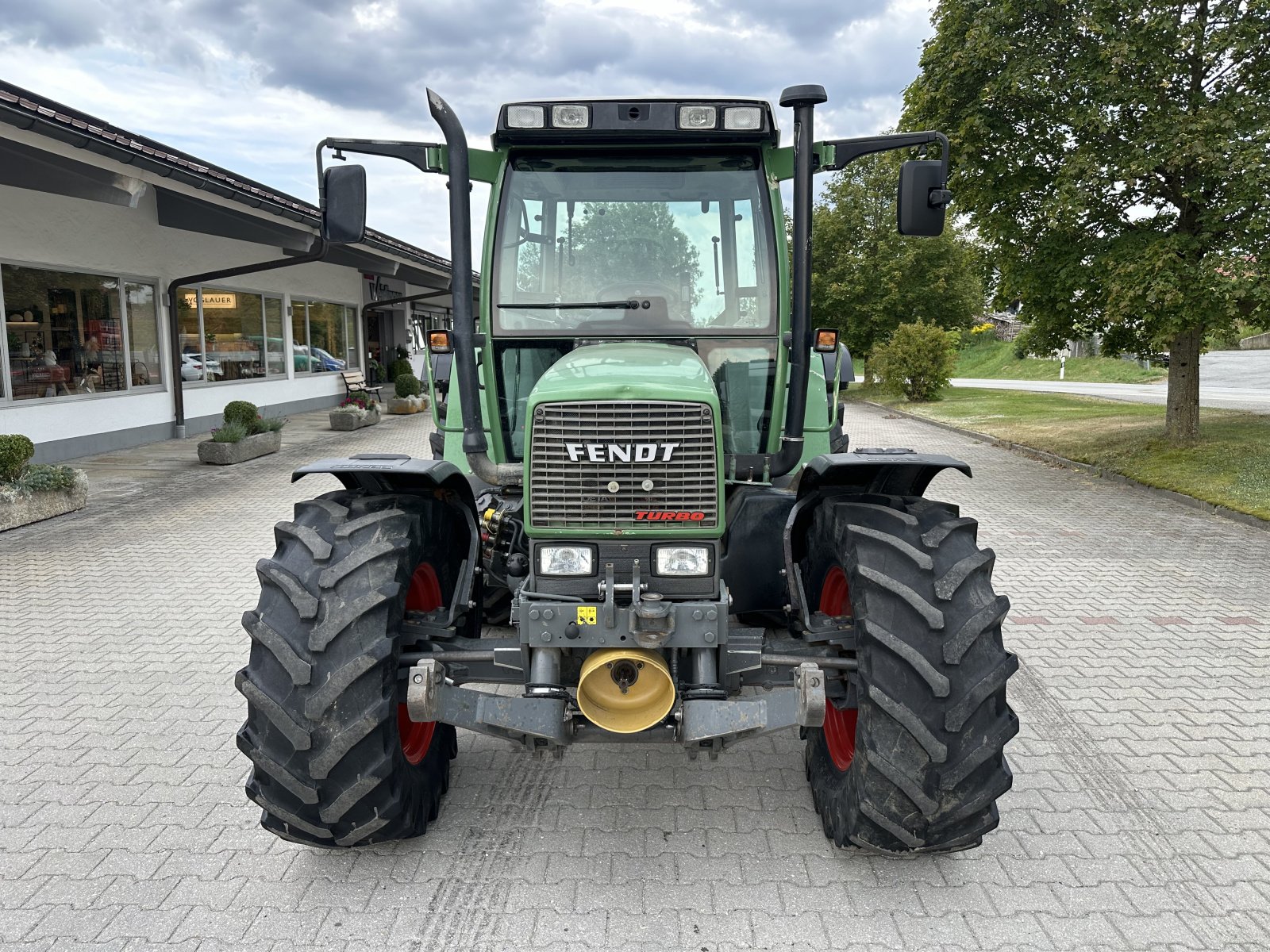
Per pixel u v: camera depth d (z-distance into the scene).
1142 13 9.80
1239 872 3.08
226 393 16.27
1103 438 13.86
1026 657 5.16
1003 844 3.24
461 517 3.68
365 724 2.74
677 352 3.45
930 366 25.08
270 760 2.78
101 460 12.38
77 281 12.24
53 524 8.68
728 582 3.52
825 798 3.22
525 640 2.87
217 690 4.67
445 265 21.89
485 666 3.16
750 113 3.51
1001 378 44.53
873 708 2.80
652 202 3.72
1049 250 11.09
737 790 3.65
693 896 2.92
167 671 4.93
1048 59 10.46
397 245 17.19
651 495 2.91
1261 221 9.05
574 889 2.96
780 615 3.83
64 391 12.12
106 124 9.45
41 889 2.97
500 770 3.85
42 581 6.75
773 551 3.54
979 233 12.10
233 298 16.64
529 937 2.71
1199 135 9.43
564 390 2.90
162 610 6.03
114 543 7.95
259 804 2.88
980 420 18.86
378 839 3.04
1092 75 9.91
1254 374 30.00
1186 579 6.83
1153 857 3.16
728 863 3.11
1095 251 10.74
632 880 3.02
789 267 3.86
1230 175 9.26
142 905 2.88
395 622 2.89
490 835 3.31
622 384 2.89
